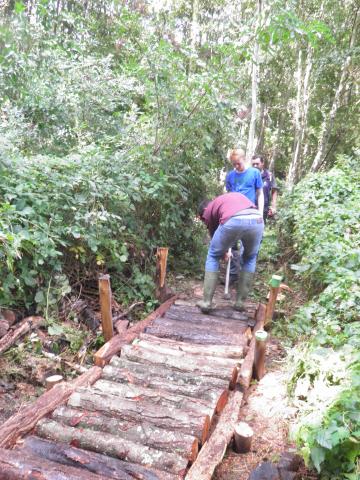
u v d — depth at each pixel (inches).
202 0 552.1
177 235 243.3
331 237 196.1
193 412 100.4
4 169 150.7
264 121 645.3
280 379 131.4
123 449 88.6
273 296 165.6
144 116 223.6
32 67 217.0
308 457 85.4
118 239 187.6
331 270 167.8
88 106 245.3
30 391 120.1
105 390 110.3
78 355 140.1
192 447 90.2
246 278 175.8
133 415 99.6
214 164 260.1
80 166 171.0
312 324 159.9
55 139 237.8
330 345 130.2
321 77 582.9
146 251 207.3
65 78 240.8
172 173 221.6
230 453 100.9
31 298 151.3
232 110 249.1
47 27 230.8
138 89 239.5
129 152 201.3
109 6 244.5
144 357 129.0
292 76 605.6
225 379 120.0
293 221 277.1
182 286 214.5
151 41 200.2
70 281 171.6
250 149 371.2
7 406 112.4
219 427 102.0
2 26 192.4
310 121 650.2
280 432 107.1
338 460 85.5
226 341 146.7
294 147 637.9
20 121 210.1
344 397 91.7
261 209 197.8
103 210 162.6
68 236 162.2
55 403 101.3
